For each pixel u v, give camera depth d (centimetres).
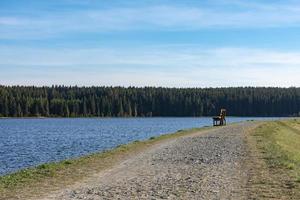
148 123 15050
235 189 1864
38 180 2080
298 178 2116
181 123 14912
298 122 9262
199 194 1761
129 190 1842
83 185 1969
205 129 6631
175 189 1867
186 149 3625
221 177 2188
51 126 12800
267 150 3450
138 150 3528
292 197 1700
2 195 1734
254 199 1667
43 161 4081
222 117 8106
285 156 3039
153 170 2448
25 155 4609
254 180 2080
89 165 2620
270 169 2434
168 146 3891
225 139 4666
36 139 7212
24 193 1777
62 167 2500
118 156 3098
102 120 18875
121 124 14200
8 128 11625
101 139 7006
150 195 1739
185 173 2331
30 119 19775
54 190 1845
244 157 3022
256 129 6384
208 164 2689
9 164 3866
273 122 8350
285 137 5850
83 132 9288
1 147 5628
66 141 6619
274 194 1755
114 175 2266
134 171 2409
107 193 1777
